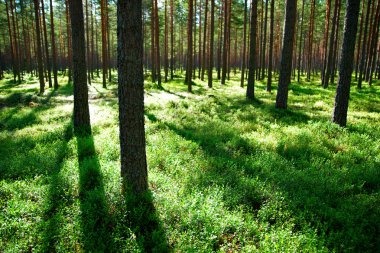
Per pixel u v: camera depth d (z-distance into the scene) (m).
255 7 17.97
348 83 10.64
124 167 5.59
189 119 13.02
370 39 33.88
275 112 14.01
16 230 4.66
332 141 9.16
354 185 6.30
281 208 5.33
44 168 7.07
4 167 7.25
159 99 20.11
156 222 4.89
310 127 10.85
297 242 4.30
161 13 50.31
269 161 7.44
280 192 5.64
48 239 4.37
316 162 7.37
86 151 8.17
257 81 36.09
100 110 16.02
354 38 10.30
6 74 58.97
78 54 10.44
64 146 8.68
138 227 4.64
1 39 63.66
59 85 33.66
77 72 10.58
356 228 4.76
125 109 5.29
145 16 47.97
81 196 5.74
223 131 10.59
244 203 5.62
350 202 5.56
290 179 6.47
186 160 7.71
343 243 4.49
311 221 5.11
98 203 5.28
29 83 38.12
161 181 6.19
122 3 4.93
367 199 5.57
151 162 7.26
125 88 5.22
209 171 6.91
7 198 5.70
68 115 14.82
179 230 4.68
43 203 5.32
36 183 6.31
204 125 11.57
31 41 62.66
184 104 16.91
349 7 10.31
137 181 5.56
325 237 4.67
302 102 18.20
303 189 6.20
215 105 16.62
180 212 5.04
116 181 5.80
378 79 37.47
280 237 4.42
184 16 52.19
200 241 4.32
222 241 4.60
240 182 6.26
